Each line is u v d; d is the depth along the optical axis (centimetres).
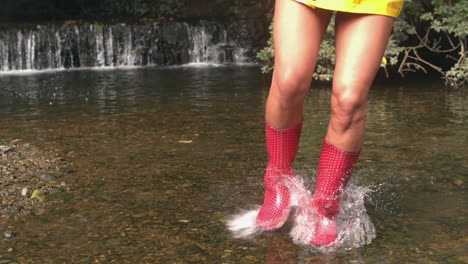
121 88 745
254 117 497
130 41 1166
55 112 547
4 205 270
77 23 1195
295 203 238
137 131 445
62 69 1099
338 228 228
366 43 203
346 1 198
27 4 1424
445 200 270
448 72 682
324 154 221
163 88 734
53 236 234
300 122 229
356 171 319
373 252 214
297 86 212
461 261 205
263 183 303
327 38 750
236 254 214
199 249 220
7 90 746
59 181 309
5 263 209
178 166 338
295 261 207
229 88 717
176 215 257
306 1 204
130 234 236
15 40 1095
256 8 1340
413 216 250
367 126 449
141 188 297
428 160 340
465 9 682
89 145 396
